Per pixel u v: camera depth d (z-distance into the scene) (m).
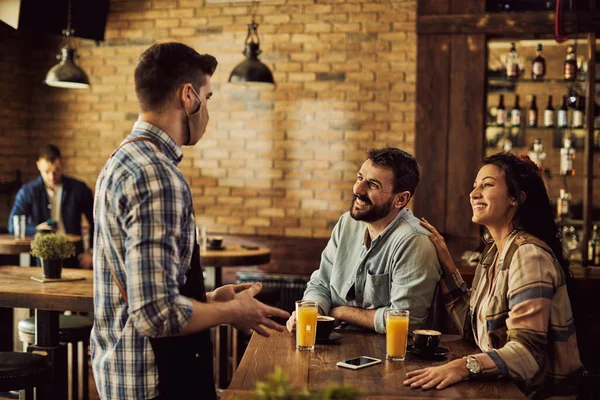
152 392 1.79
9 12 5.44
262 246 6.24
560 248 2.17
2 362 2.87
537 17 5.04
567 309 2.05
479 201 2.16
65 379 3.38
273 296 4.82
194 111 1.88
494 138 5.62
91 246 5.96
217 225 6.38
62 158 6.66
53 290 3.10
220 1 6.26
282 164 6.24
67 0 5.78
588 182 5.02
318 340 2.29
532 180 2.14
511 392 1.79
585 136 5.06
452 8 5.18
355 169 6.09
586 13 4.95
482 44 5.14
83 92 6.61
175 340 1.80
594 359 3.34
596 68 5.27
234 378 1.86
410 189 2.52
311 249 6.15
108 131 6.57
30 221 5.75
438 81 5.23
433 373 1.85
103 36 6.25
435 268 2.46
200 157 6.40
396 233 2.52
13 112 6.58
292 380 1.85
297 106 6.18
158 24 6.41
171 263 1.68
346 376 1.90
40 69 6.70
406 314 2.07
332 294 2.71
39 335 3.30
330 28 6.09
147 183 1.70
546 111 5.37
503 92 5.63
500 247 2.18
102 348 1.86
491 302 2.07
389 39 5.99
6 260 5.79
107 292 1.81
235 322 1.83
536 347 1.94
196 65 1.88
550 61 5.52
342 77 6.09
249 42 5.64
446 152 5.23
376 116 6.04
